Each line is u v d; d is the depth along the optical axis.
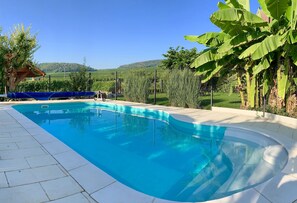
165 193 3.97
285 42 7.08
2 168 3.72
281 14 7.25
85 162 4.02
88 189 3.05
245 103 10.60
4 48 16.62
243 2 9.60
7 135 6.00
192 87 12.04
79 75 19.02
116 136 8.05
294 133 6.43
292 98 8.44
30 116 12.19
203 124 7.90
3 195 2.87
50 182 3.24
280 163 4.47
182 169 5.02
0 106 12.62
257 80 9.62
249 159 5.44
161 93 18.88
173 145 6.86
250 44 8.70
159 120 10.88
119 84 20.50
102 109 14.66
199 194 3.87
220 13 7.30
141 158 5.77
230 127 7.31
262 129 6.81
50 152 4.57
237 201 2.77
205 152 6.15
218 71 10.17
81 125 9.98
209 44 9.33
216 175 4.62
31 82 18.59
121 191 3.01
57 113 13.18
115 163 5.43
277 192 2.96
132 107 12.92
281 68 8.28
